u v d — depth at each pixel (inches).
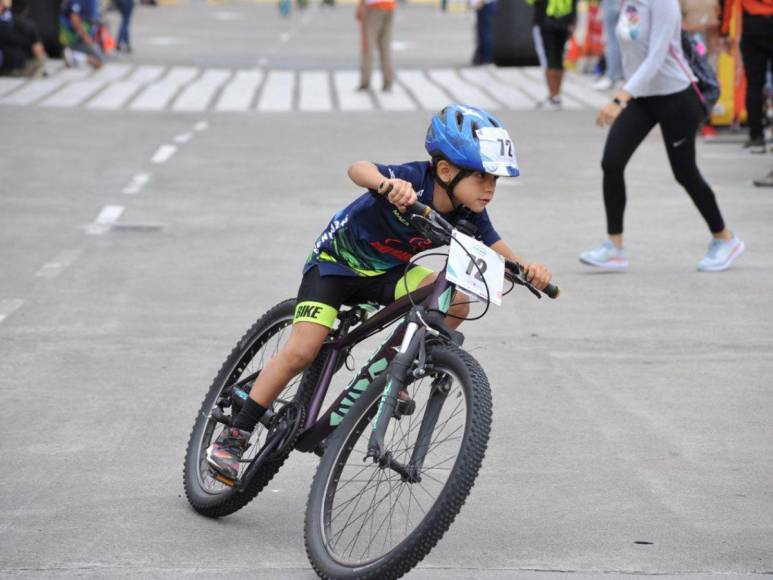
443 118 462.0
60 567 482.0
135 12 4746.6
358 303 515.2
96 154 1557.6
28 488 565.0
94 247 1072.8
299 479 593.3
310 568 487.8
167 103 2070.6
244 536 520.1
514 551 502.6
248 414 519.5
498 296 459.2
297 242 1095.6
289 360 506.9
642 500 559.2
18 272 984.9
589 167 1508.4
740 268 1019.3
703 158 1572.3
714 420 669.9
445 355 454.9
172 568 484.1
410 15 5068.9
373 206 482.0
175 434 641.0
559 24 2016.5
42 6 2608.3
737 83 1756.9
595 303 915.4
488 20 2758.4
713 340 823.7
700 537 517.7
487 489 572.1
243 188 1348.4
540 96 2225.6
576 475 589.9
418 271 504.1
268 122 1863.9
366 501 530.6
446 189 470.3
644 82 941.2
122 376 735.7
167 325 844.6
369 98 2175.2
